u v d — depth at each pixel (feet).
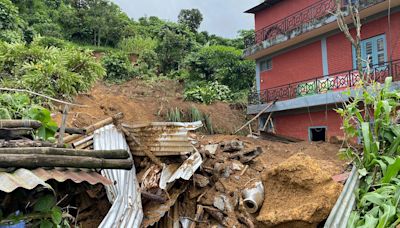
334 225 15.75
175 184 23.25
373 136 20.25
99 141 22.59
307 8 46.01
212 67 76.48
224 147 29.27
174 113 54.29
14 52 32.78
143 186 21.02
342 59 41.42
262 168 26.22
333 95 37.86
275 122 52.60
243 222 21.30
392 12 36.35
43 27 80.53
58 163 9.68
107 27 93.71
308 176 19.62
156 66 82.94
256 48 52.42
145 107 56.44
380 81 35.42
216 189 23.84
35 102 29.45
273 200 21.08
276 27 51.47
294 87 46.91
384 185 17.57
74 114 34.83
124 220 15.65
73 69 35.81
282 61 51.26
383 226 14.53
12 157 8.77
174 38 84.43
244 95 68.95
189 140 24.95
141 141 24.39
